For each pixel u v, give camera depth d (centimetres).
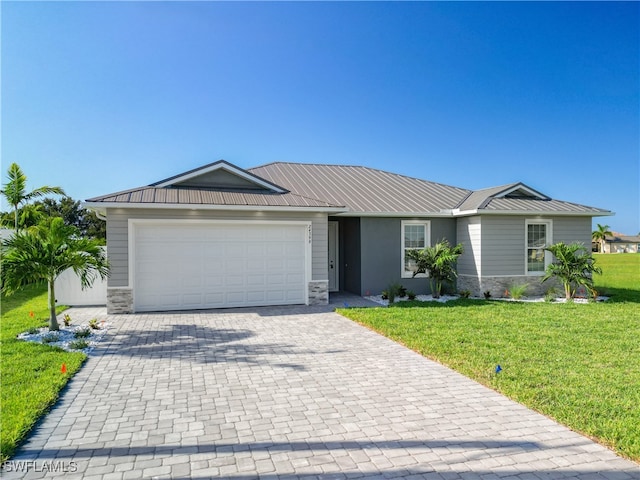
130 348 744
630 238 9556
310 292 1260
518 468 339
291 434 402
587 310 1138
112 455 360
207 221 1162
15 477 324
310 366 634
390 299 1295
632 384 534
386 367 628
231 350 730
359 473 331
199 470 335
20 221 1750
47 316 1068
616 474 329
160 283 1148
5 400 470
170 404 481
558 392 505
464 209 1435
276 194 1334
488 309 1150
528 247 1488
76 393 516
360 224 1448
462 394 513
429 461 351
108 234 1095
